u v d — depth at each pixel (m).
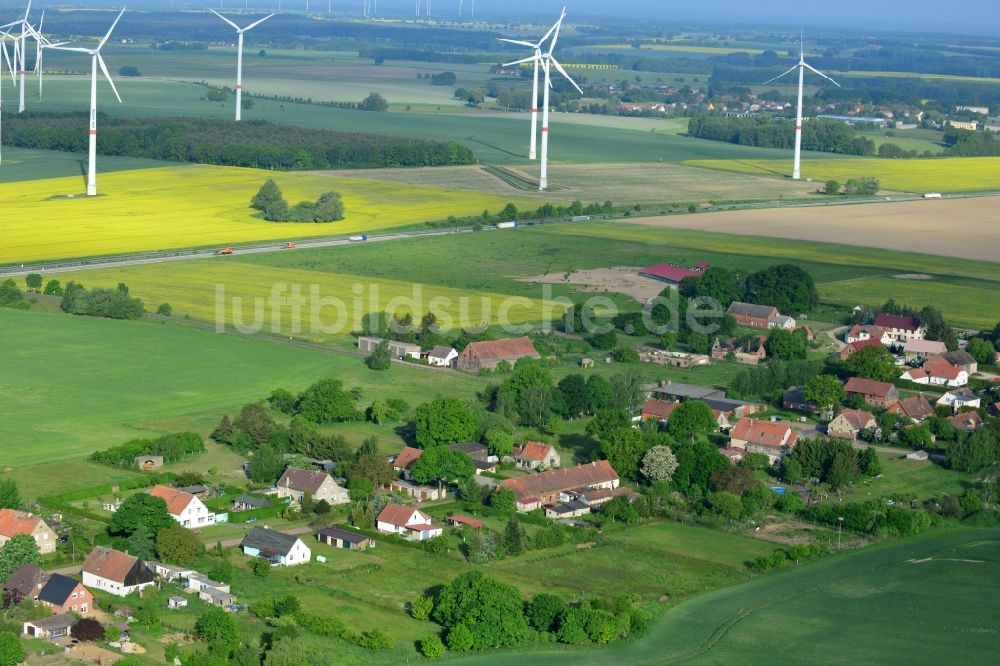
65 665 179.50
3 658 177.50
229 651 181.62
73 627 188.50
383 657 186.75
